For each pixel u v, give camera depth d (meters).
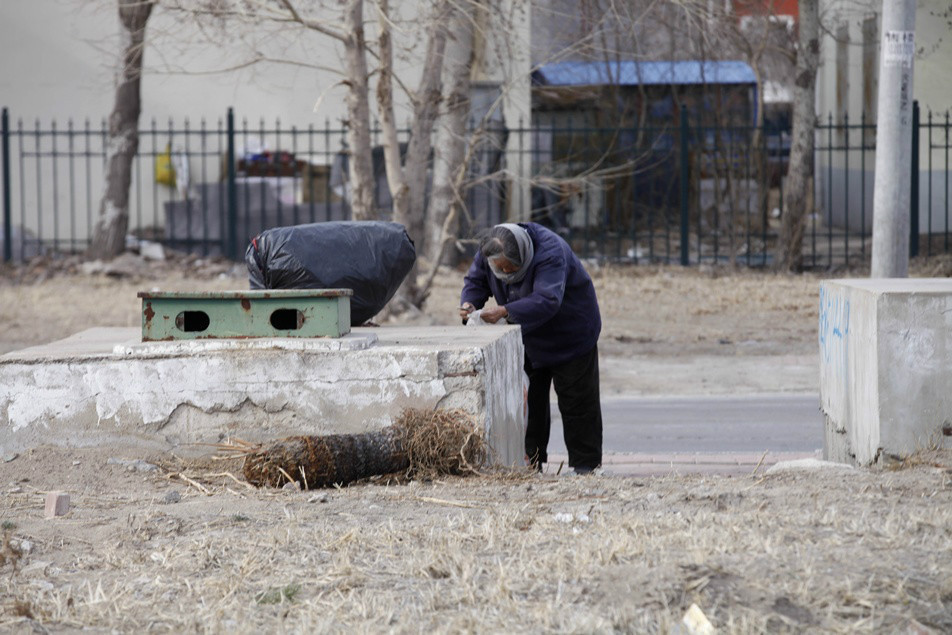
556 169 57.06
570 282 19.33
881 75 25.78
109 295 45.22
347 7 34.06
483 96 51.22
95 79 59.31
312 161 55.84
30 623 9.14
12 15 59.75
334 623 8.95
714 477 14.62
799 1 50.69
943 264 48.22
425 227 52.44
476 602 9.30
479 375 14.80
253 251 17.20
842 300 18.38
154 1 34.62
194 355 15.05
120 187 52.62
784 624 8.50
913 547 10.16
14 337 37.59
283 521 12.00
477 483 14.05
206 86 59.97
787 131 57.69
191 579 10.20
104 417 15.12
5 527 11.97
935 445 15.31
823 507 11.83
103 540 11.51
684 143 52.53
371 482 14.35
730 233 56.19
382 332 17.44
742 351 36.88
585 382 19.94
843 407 18.31
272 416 15.02
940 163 60.41
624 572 9.63
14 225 58.53
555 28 40.47
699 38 52.31
